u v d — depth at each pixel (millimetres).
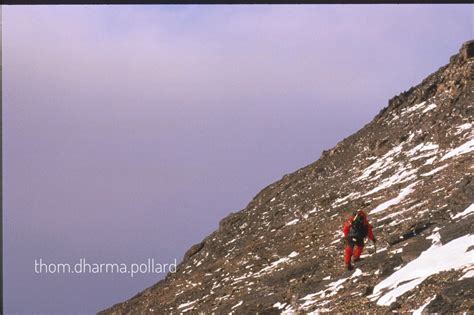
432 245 18062
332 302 18031
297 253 27109
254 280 26031
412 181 28328
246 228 38000
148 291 36844
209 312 24453
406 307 14883
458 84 37031
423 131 34125
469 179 23500
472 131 30344
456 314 13375
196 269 35594
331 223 28719
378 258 19641
